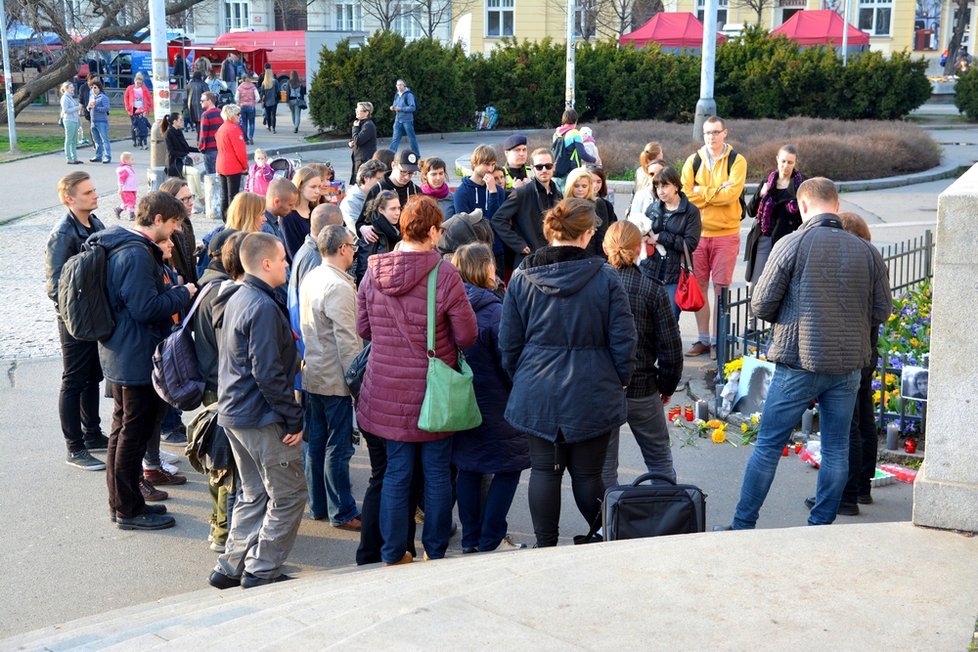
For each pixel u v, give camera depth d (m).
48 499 6.44
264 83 31.94
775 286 5.29
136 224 5.94
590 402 4.95
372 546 5.46
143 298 5.68
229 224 6.21
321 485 6.18
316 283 5.76
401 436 5.12
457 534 6.08
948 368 4.21
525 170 8.95
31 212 17.56
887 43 51.03
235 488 5.55
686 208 8.29
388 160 9.04
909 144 21.95
